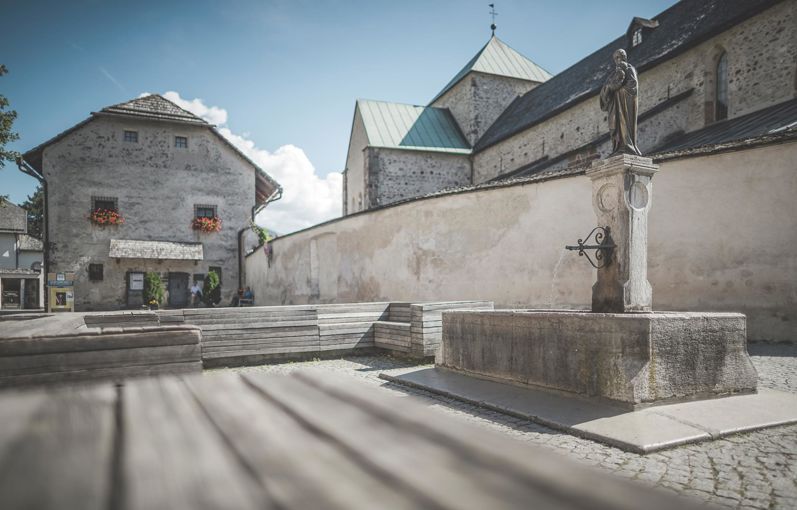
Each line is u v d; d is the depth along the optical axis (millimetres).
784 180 8664
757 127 10961
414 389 6062
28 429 703
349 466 566
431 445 645
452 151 26062
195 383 1058
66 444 638
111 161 23500
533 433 4129
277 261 22156
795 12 12867
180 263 24156
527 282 12062
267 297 23062
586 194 11141
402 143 25906
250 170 25688
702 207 9508
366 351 8961
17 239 40875
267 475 537
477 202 13219
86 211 22969
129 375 3035
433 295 14055
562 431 4145
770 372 6191
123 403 880
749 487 2984
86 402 865
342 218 17531
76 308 22375
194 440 673
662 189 10000
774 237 8703
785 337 8484
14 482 484
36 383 2871
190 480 514
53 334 2945
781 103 12906
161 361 3105
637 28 20062
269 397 934
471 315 6441
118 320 7332
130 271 23297
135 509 417
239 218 25312
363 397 931
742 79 14172
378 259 15906
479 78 27734
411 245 14727
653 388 4449
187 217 24484
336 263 17906
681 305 9633
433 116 28859
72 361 2947
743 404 4566
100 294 22766
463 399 5305
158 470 543
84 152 23156
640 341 4453
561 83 23750
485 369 6156
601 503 422
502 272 12578
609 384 4570
